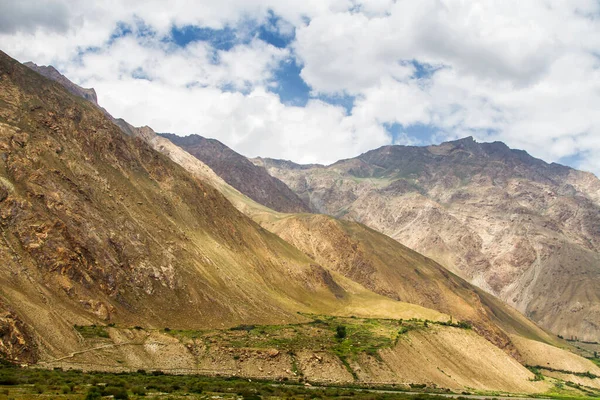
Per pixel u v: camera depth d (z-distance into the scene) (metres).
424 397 149.75
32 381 108.50
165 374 146.38
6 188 174.50
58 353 136.88
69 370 131.25
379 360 183.25
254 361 164.25
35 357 131.25
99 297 173.62
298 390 138.62
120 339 155.50
